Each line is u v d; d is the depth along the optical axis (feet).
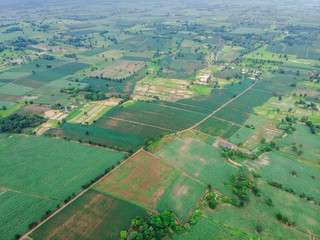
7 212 326.65
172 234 294.66
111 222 310.04
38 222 311.27
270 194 350.84
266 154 444.96
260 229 292.40
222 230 298.15
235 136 506.07
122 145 475.72
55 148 464.65
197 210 327.47
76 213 323.57
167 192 355.97
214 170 401.49
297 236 290.76
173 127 544.21
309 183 372.99
